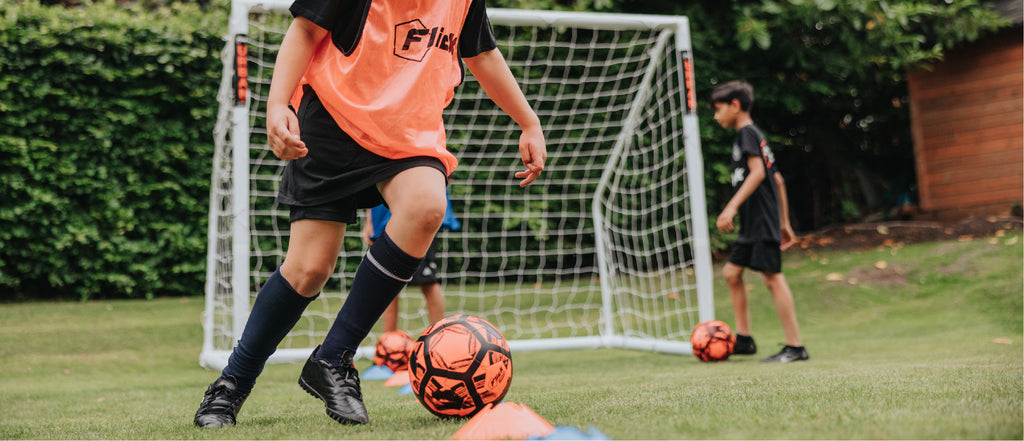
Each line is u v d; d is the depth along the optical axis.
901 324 5.15
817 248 7.66
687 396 1.97
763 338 4.98
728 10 7.78
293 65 1.67
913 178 10.02
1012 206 8.46
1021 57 8.58
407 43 1.73
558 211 7.16
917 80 9.29
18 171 6.12
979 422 1.29
